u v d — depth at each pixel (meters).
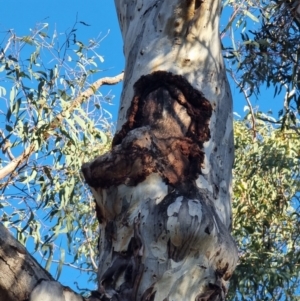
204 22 3.35
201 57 3.31
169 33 3.35
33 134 5.52
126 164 2.87
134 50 3.39
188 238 2.72
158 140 2.96
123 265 2.77
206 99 3.20
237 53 5.16
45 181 5.66
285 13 5.19
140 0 3.53
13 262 2.37
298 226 6.34
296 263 5.91
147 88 3.20
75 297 2.50
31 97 5.51
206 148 3.08
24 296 2.38
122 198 2.85
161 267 2.71
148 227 2.76
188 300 2.70
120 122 3.18
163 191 2.84
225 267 2.78
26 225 5.29
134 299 2.69
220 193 3.04
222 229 2.81
